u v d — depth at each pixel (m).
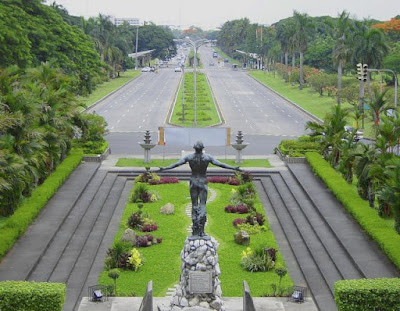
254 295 39.41
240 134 75.62
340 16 127.62
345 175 64.06
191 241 34.56
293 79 181.62
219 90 171.00
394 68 146.75
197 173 35.19
